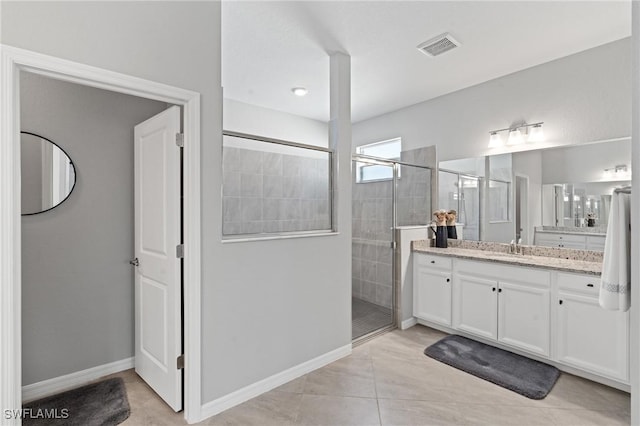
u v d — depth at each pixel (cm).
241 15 226
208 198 196
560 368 249
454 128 366
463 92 358
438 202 381
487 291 286
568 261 267
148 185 225
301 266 248
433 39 257
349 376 244
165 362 207
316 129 485
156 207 214
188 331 190
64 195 227
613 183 260
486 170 337
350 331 285
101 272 245
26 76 214
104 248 246
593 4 214
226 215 225
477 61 294
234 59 292
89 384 233
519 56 284
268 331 227
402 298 338
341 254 278
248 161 237
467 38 256
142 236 235
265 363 225
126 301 256
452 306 314
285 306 237
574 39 257
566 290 239
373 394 220
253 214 238
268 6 216
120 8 165
